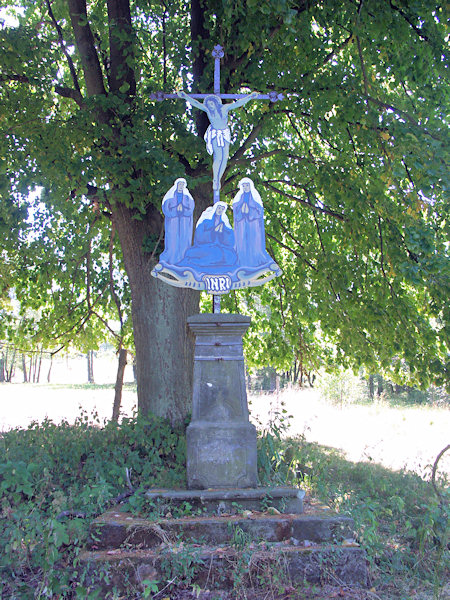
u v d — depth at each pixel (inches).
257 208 248.7
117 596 165.6
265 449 261.0
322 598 168.9
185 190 249.8
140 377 339.9
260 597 168.1
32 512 189.5
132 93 357.7
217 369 231.9
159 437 294.0
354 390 845.2
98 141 337.7
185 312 344.5
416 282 272.2
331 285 384.8
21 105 328.5
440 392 823.1
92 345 520.4
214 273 243.8
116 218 356.5
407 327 331.3
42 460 256.1
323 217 445.1
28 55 324.8
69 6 352.2
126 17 352.5
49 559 169.0
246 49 315.6
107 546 186.9
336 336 433.1
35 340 488.1
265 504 206.8
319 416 612.4
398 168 272.5
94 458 266.8
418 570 190.5
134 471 268.1
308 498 237.9
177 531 189.3
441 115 325.7
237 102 256.5
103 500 211.5
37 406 841.5
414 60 298.8
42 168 305.3
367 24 299.7
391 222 324.2
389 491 261.0
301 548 183.6
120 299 501.4
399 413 646.5
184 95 254.1
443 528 206.4
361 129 318.3
